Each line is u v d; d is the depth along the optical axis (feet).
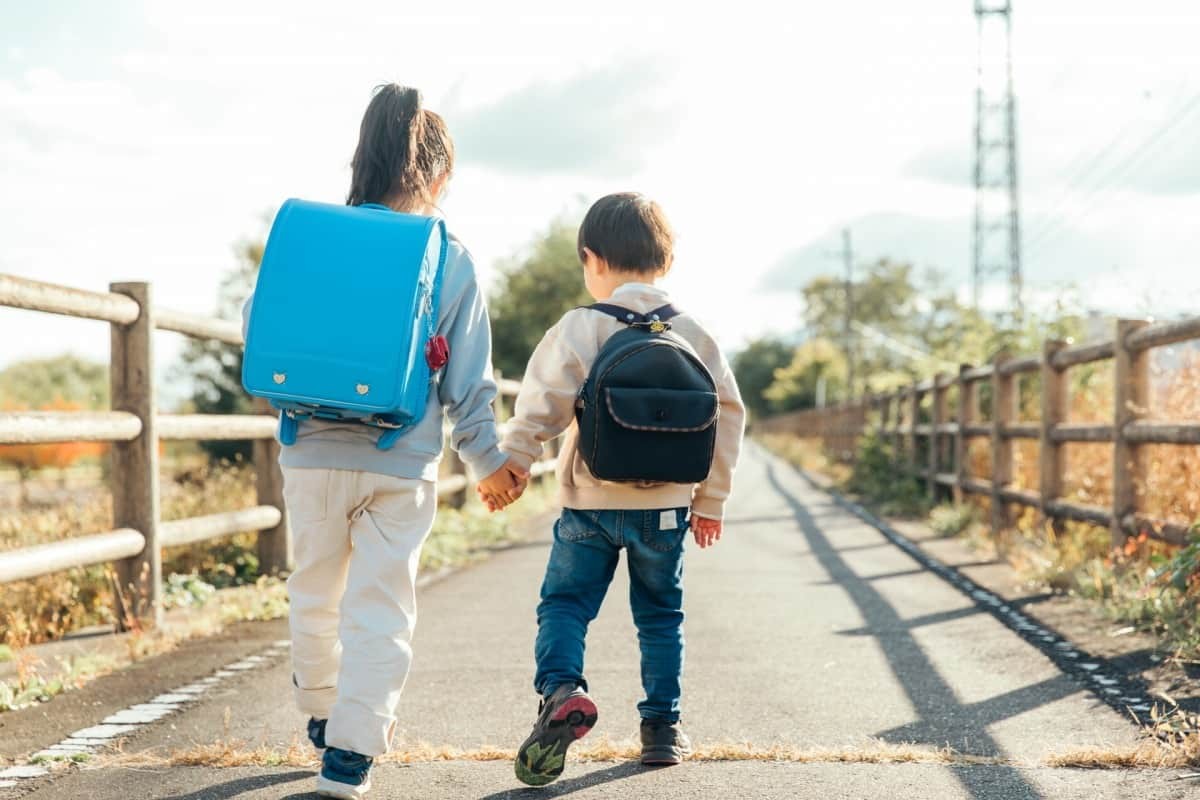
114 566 16.74
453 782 9.48
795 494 52.65
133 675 14.20
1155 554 17.65
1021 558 24.12
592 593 9.87
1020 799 8.94
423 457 9.02
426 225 8.91
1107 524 21.88
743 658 15.02
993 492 30.53
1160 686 12.91
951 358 48.91
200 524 18.49
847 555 27.09
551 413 9.61
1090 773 9.66
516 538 31.14
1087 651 15.03
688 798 8.99
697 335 9.90
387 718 8.80
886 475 51.11
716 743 10.71
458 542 27.63
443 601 20.16
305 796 9.09
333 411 8.68
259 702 12.73
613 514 9.57
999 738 11.03
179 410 54.95
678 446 9.11
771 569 24.44
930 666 14.47
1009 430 29.50
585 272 10.37
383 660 8.77
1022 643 15.83
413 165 9.70
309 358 8.48
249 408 54.90
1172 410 22.15
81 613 18.06
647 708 10.04
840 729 11.44
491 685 13.55
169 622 17.48
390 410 8.50
